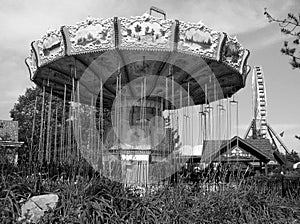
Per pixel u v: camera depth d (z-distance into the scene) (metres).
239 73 11.77
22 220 6.94
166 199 8.66
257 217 9.27
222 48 10.53
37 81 13.02
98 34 9.87
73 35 10.12
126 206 8.06
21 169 8.95
